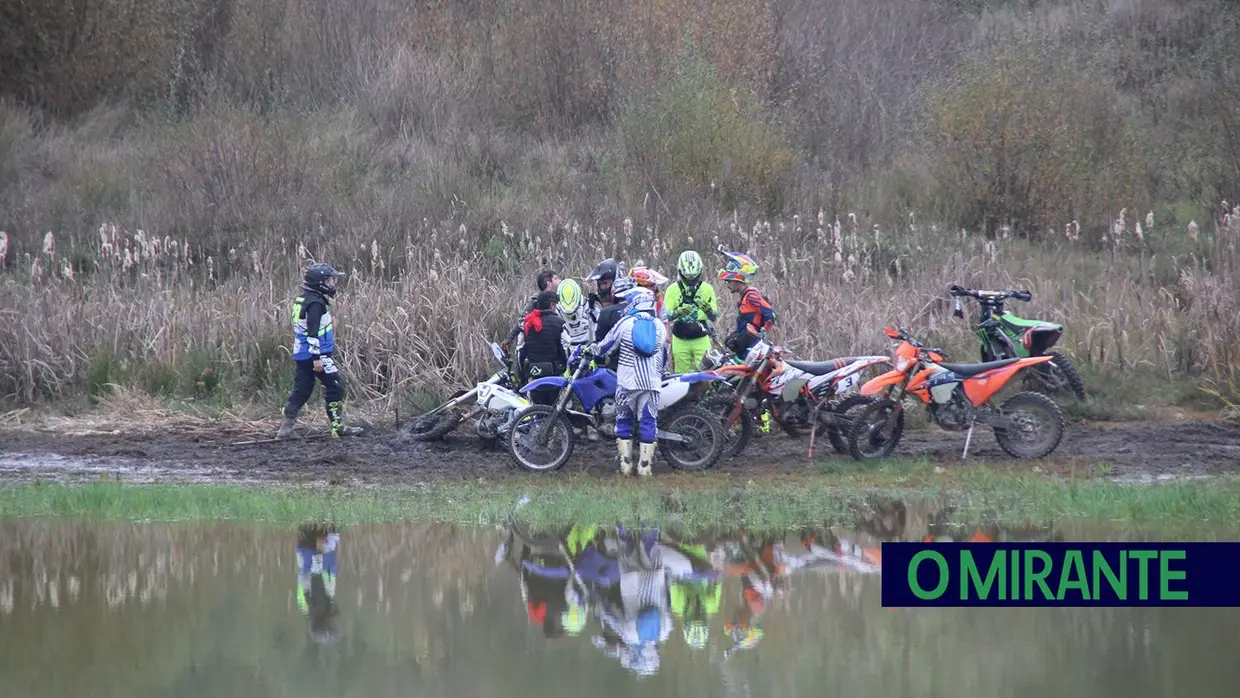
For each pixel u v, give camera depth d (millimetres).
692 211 79000
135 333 59844
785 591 31312
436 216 79125
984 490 42156
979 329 55312
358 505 40812
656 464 48031
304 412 55750
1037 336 53594
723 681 24594
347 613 29312
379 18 107125
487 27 105375
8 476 46188
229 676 25000
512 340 51312
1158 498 39094
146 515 39719
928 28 108188
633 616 29156
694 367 50281
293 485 44688
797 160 89062
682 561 34062
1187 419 54156
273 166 83500
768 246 71188
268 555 34781
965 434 52844
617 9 100750
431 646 26859
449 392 55562
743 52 96312
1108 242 76812
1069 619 29281
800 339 57969
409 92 98125
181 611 29547
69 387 58312
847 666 25578
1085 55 101125
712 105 86625
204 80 99750
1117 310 60344
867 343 57562
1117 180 82688
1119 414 54594
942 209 83938
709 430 46688
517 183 88688
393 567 33438
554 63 99250
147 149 91000
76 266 74188
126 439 52406
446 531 37750
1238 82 91438
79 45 98688
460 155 91688
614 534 37125
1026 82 84812
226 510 40188
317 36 103188
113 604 30078
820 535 36688
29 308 59844
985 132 82250
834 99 98125
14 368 57750
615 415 46281
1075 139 82062
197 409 55875
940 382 46844
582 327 48719
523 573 32906
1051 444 47438
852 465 46375
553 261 68562
